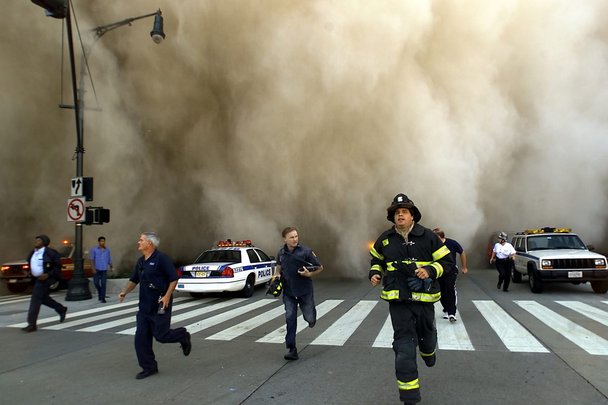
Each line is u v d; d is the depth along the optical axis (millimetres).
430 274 3484
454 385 4129
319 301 10055
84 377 4574
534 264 10711
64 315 7793
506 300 9500
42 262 7250
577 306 8562
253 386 4207
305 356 5254
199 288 10523
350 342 5934
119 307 9898
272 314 8391
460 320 7262
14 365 5066
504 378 4309
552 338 5922
